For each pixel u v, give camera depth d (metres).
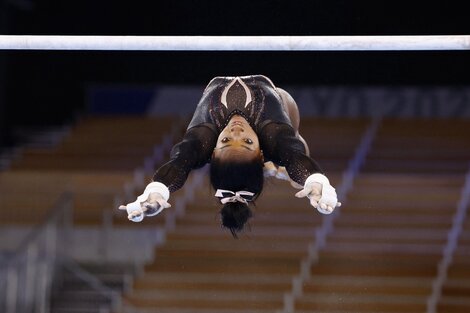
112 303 17.84
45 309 17.47
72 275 18.27
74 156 22.61
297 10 20.75
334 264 18.66
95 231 19.45
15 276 17.39
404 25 21.45
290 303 17.83
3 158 22.56
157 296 18.12
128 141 23.19
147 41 8.05
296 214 20.11
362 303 17.88
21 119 23.92
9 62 23.67
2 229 19.75
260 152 7.42
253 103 7.64
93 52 24.22
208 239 19.41
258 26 20.83
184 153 7.38
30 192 20.73
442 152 22.36
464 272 18.45
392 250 19.08
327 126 23.41
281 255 18.95
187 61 24.14
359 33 21.11
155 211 7.08
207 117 7.65
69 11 23.20
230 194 7.32
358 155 22.34
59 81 24.25
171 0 22.45
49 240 18.38
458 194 20.80
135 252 19.31
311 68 23.62
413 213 20.23
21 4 22.88
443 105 23.67
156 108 24.58
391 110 23.83
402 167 21.86
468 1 21.48
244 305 17.81
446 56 23.52
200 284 18.38
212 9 21.48
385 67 23.66
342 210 20.31
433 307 17.72
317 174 6.99
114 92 24.70
